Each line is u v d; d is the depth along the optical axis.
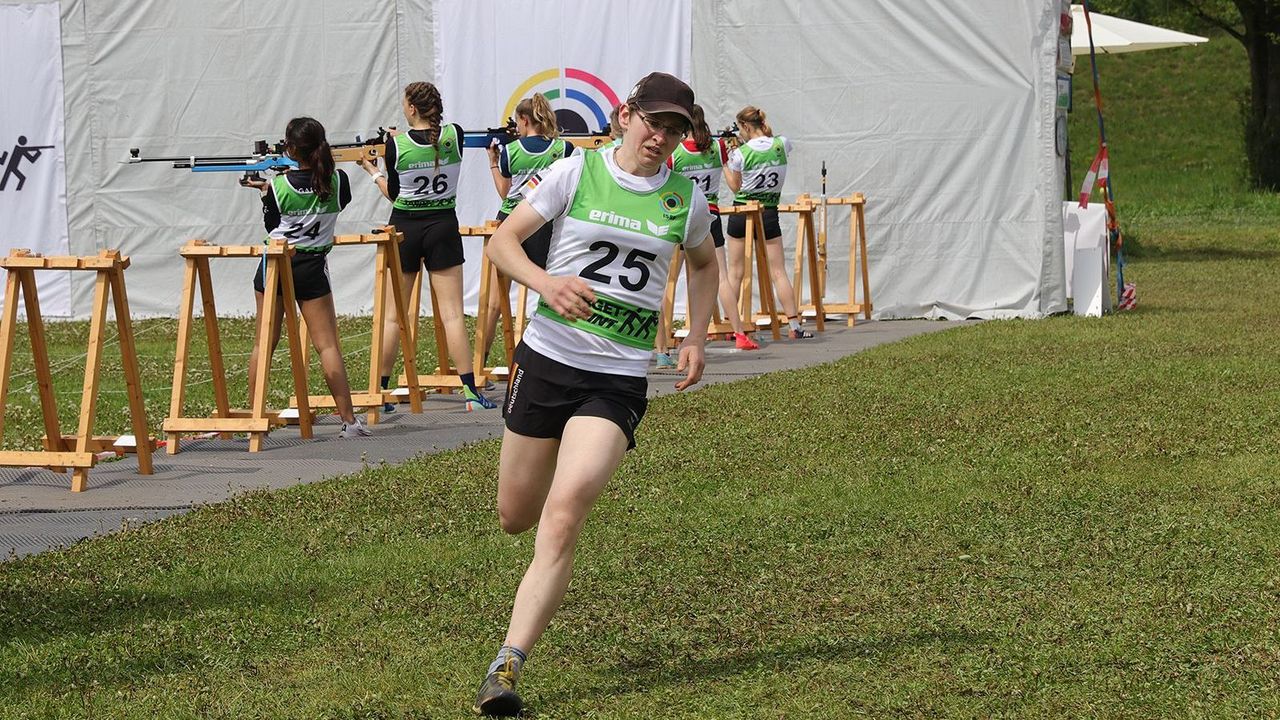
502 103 36.31
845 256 35.50
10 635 11.06
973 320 34.56
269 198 19.80
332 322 20.48
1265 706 9.09
